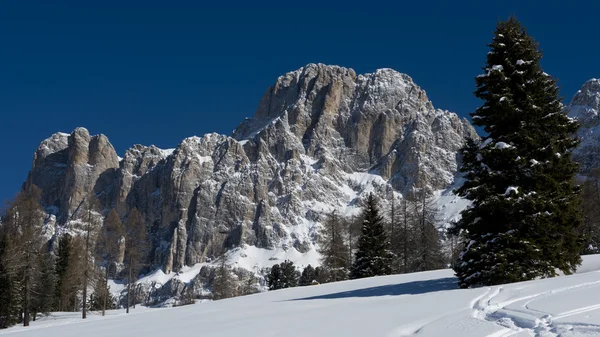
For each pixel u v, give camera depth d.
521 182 25.25
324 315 15.58
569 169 25.03
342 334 12.10
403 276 36.59
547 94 26.03
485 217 25.20
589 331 9.80
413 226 65.44
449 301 16.05
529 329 10.88
